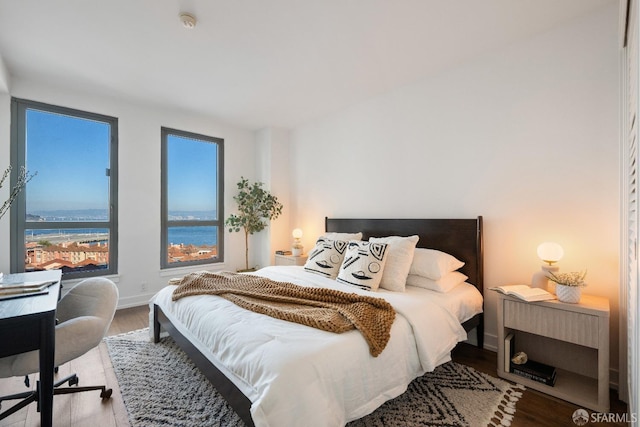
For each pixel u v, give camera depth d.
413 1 1.91
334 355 1.32
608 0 1.92
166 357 2.28
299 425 1.12
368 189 3.49
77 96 3.22
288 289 2.09
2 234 2.84
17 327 1.29
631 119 1.52
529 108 2.31
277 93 3.33
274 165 4.48
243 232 4.62
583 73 2.07
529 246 2.31
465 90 2.68
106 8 1.95
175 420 1.59
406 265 2.40
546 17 2.08
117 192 3.51
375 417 1.61
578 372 2.05
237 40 2.32
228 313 1.76
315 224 4.19
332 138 3.93
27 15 2.00
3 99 2.81
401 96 3.16
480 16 2.06
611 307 1.95
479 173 2.58
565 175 2.14
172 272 3.90
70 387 1.77
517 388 1.91
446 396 1.81
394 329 1.62
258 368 1.26
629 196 1.58
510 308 2.01
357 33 2.24
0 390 1.88
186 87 3.16
